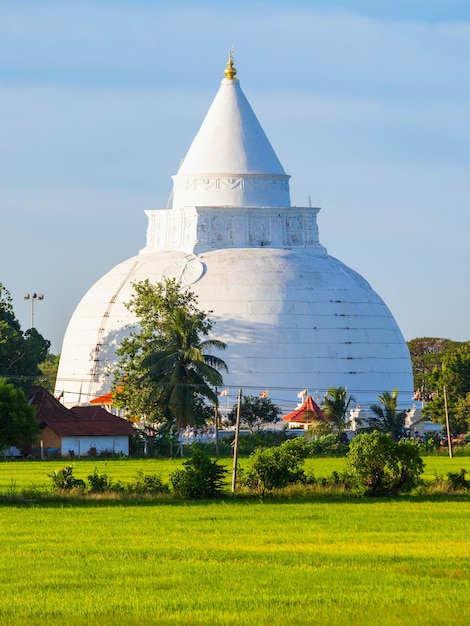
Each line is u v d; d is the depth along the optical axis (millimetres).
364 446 165625
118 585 108188
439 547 124125
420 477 181375
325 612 99125
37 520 143250
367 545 125562
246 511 150000
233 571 113312
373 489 165500
